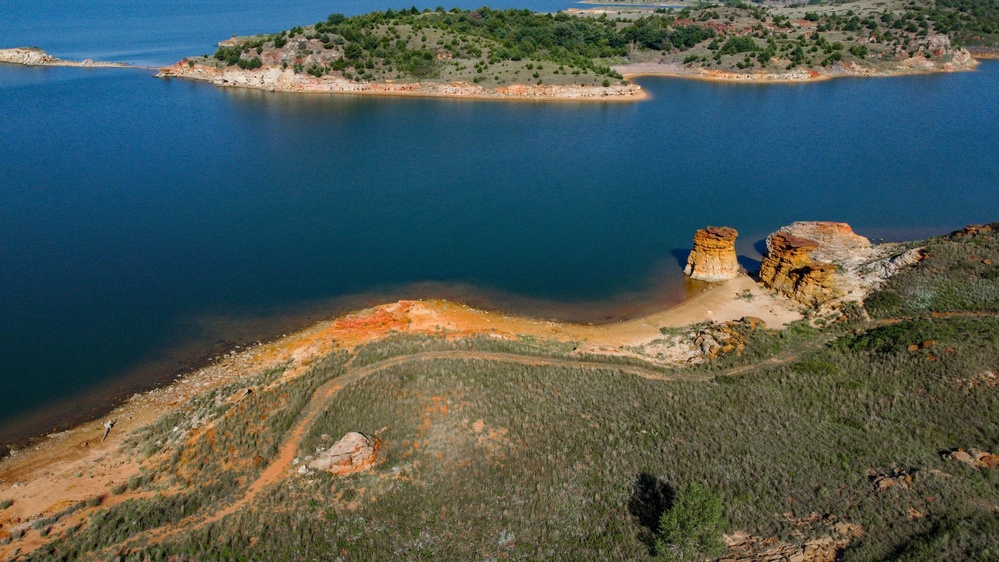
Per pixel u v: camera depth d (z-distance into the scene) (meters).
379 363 38.84
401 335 43.75
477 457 30.64
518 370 37.72
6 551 26.42
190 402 37.56
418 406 33.97
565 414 33.53
